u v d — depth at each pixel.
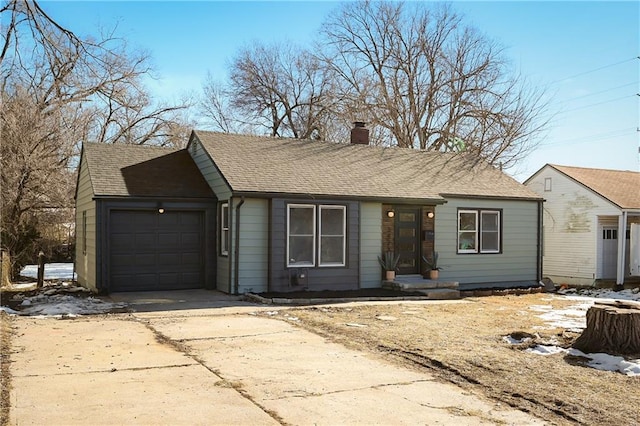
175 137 30.56
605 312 7.70
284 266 13.77
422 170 17.89
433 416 5.25
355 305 12.31
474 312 11.76
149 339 8.30
